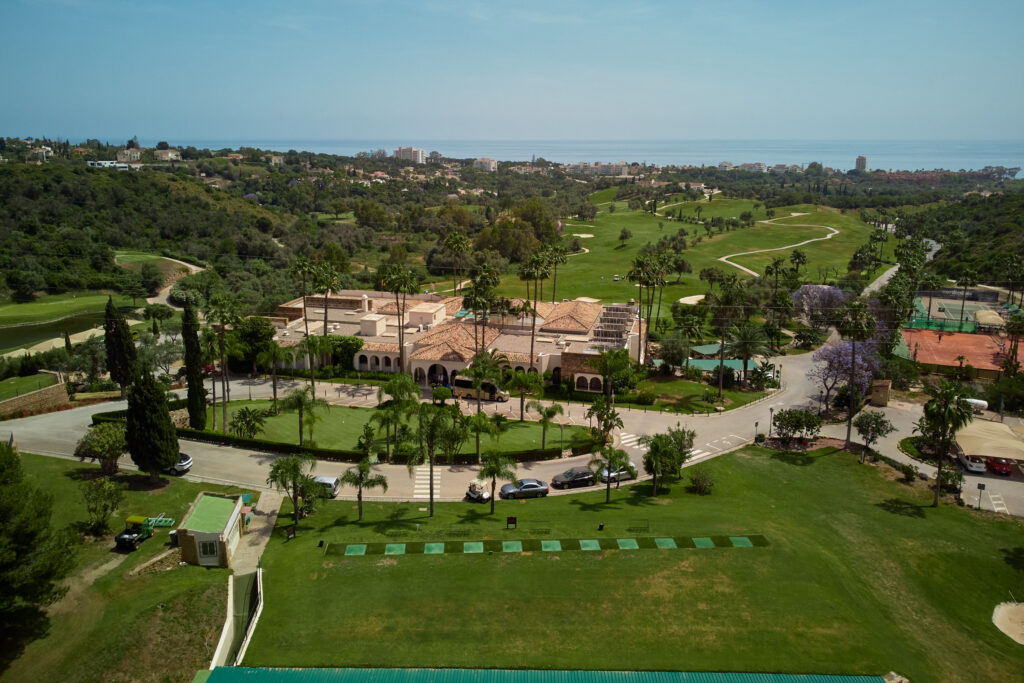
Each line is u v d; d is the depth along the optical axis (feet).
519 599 168.45
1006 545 204.13
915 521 217.56
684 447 255.09
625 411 328.08
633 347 400.47
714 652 151.02
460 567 180.86
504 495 230.48
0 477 149.59
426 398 337.52
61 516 189.88
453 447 224.12
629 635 156.15
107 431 219.61
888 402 341.41
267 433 274.98
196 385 270.26
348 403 323.16
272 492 226.38
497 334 396.57
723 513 217.77
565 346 378.53
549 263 423.23
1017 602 181.06
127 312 523.29
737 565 184.44
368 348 373.61
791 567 184.55
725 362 401.70
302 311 439.63
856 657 150.41
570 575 178.19
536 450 264.72
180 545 177.88
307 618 160.35
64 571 147.23
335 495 229.04
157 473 221.66
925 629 166.50
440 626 158.40
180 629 152.76
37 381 333.83
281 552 188.24
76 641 145.28
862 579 184.96
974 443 249.14
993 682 148.46
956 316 498.28
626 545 192.54
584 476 244.83
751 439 293.02
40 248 563.89
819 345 460.14
